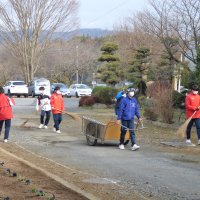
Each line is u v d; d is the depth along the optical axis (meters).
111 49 38.00
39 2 61.78
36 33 62.62
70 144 15.30
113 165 11.36
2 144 14.84
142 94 32.16
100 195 8.12
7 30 62.31
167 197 8.16
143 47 32.03
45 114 22.05
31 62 62.81
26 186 8.16
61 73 76.38
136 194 8.32
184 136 15.60
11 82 48.16
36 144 15.17
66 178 9.48
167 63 28.31
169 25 24.31
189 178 9.78
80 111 30.05
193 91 14.83
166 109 20.61
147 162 11.80
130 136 14.12
